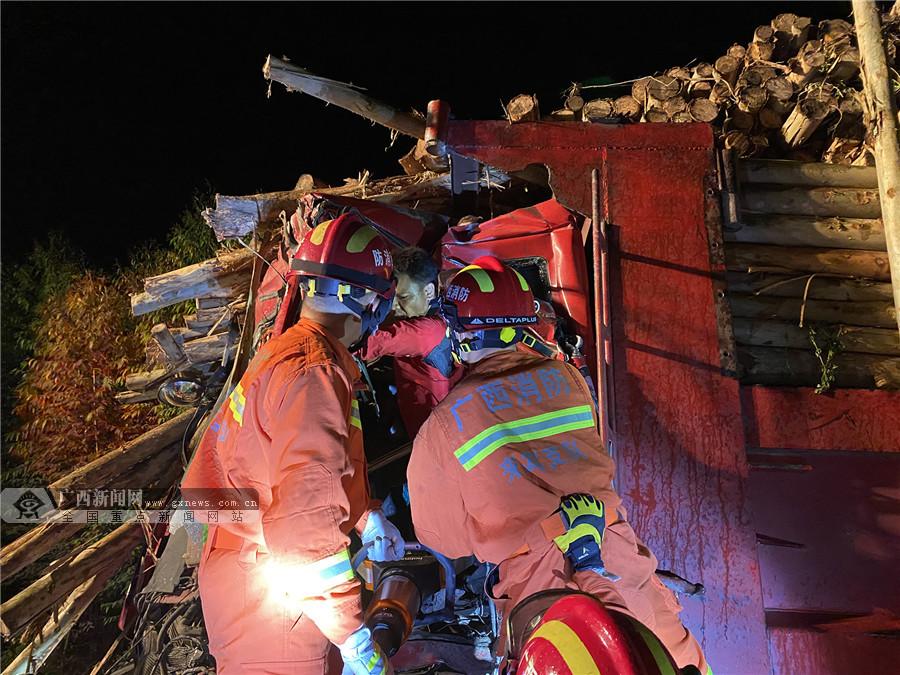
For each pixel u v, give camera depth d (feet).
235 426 7.12
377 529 7.88
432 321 10.86
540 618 6.19
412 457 7.54
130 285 30.86
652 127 12.67
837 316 12.73
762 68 15.20
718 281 11.89
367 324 7.68
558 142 12.61
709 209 12.29
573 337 11.73
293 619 7.01
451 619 9.54
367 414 11.38
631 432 11.13
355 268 7.33
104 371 27.84
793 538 11.17
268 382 6.86
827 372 11.87
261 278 14.67
